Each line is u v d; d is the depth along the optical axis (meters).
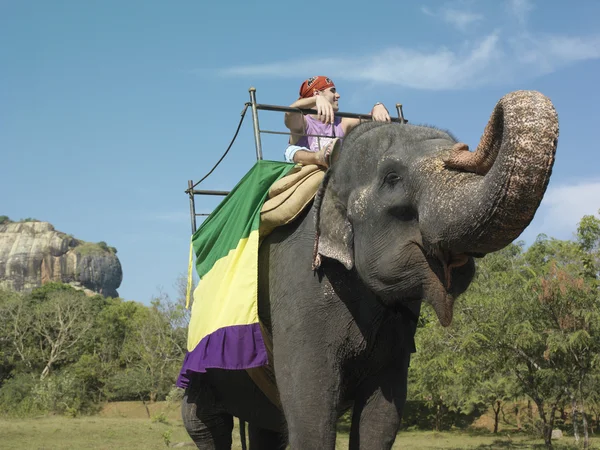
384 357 3.62
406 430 37.47
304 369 3.51
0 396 49.56
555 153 2.31
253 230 3.85
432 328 18.14
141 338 55.88
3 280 171.50
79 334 58.31
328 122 4.20
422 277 2.98
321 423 3.46
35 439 24.66
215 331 3.90
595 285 16.27
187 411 4.98
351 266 3.32
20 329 58.72
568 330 15.64
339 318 3.51
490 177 2.43
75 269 179.50
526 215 2.39
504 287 17.64
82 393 51.22
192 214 5.85
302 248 3.69
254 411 4.46
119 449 21.05
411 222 3.02
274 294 3.74
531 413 28.05
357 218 3.23
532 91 2.40
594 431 29.55
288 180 3.83
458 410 38.81
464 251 2.70
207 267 4.42
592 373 17.38
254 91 4.21
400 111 4.62
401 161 3.07
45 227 186.88
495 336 16.81
